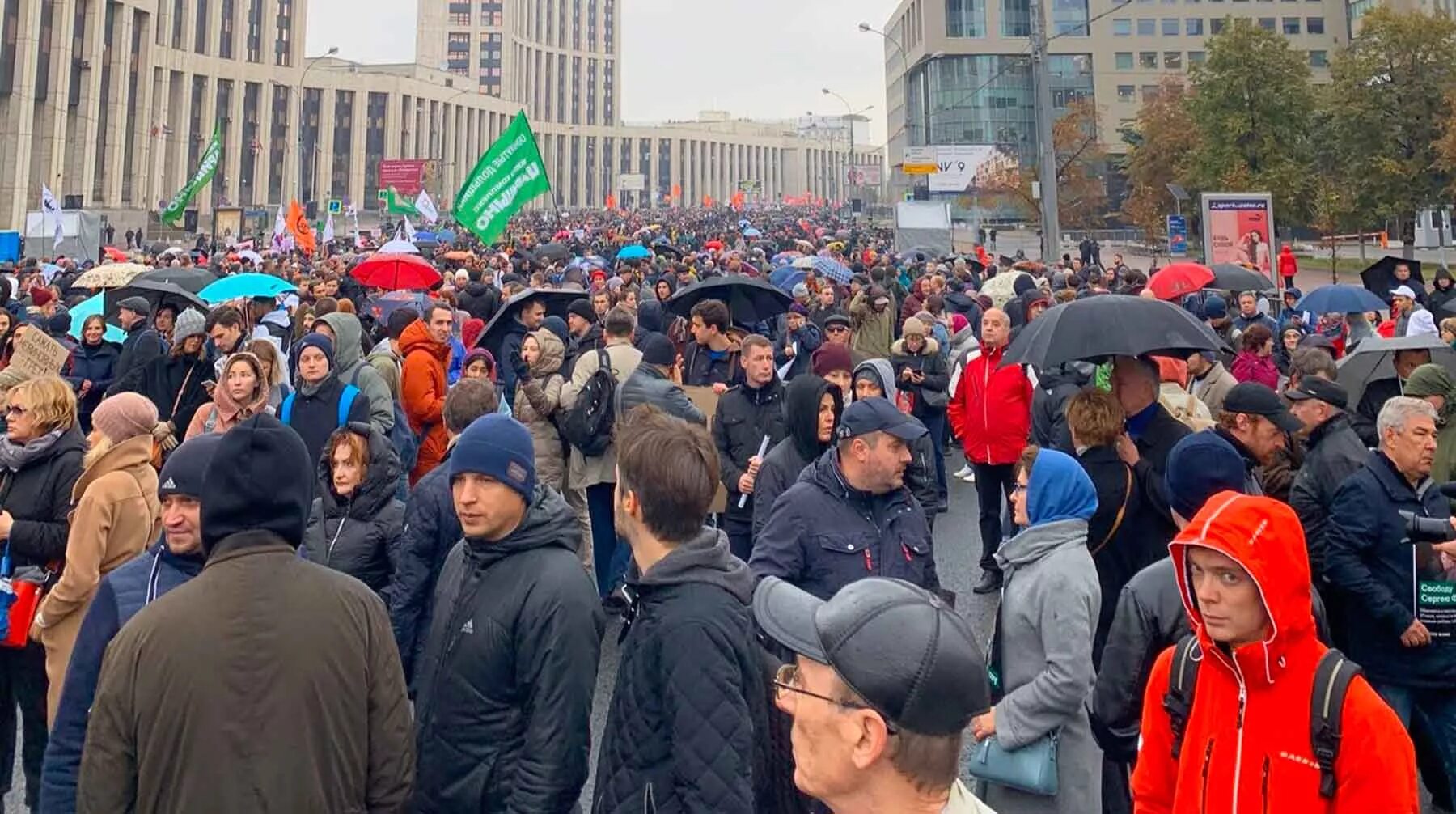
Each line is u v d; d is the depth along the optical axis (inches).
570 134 6289.4
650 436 116.4
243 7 3454.7
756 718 110.3
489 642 118.6
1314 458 194.4
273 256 1040.8
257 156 3565.5
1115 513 179.3
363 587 111.0
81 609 165.5
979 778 142.9
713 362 319.0
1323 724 94.9
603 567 284.4
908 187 3002.0
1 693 184.7
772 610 81.2
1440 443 222.5
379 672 108.0
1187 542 101.0
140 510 170.6
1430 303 611.5
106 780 96.9
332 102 4015.8
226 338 306.2
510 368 371.9
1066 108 2810.0
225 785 95.8
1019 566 146.1
